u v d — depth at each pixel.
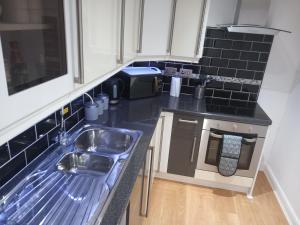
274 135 2.80
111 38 1.21
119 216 0.95
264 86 2.61
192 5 2.02
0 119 0.55
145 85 2.42
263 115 2.26
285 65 2.49
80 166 1.42
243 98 2.65
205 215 2.22
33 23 0.67
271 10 2.34
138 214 1.61
